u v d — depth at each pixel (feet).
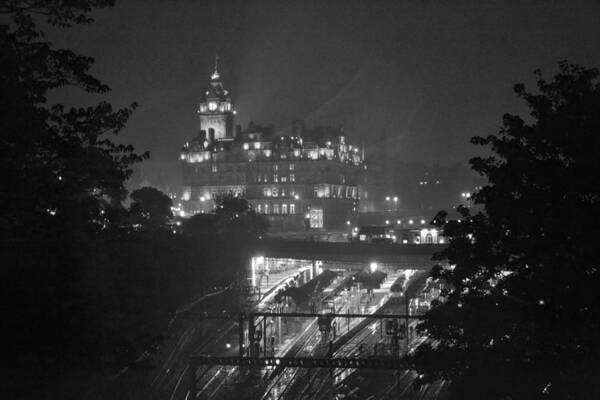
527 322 164.55
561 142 163.22
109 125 166.91
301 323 518.37
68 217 163.12
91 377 179.11
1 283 147.02
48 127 154.61
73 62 150.00
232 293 503.20
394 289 583.99
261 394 349.82
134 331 237.25
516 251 168.25
